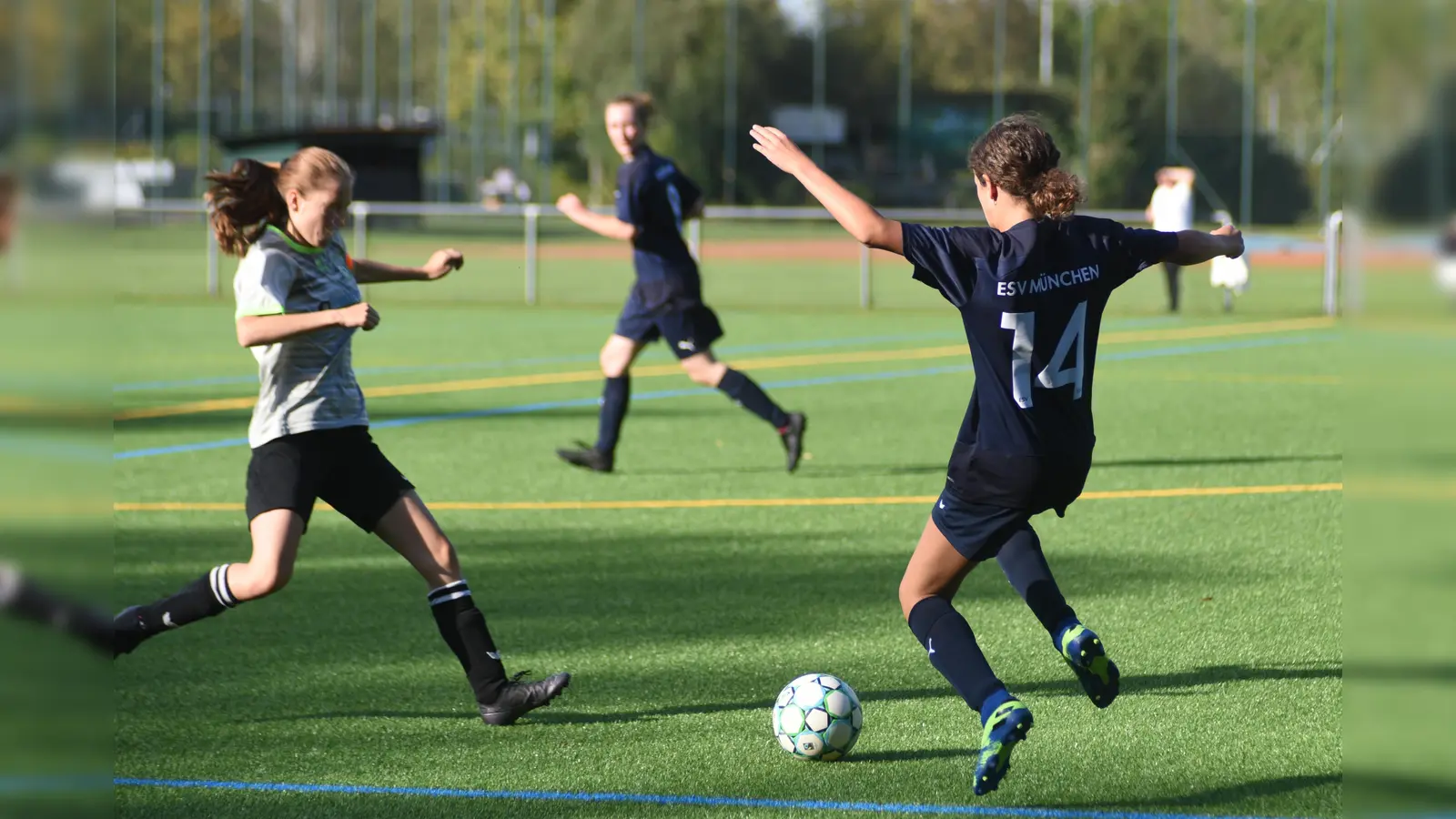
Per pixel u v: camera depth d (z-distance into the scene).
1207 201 61.00
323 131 56.19
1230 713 6.71
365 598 9.20
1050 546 10.66
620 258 48.06
